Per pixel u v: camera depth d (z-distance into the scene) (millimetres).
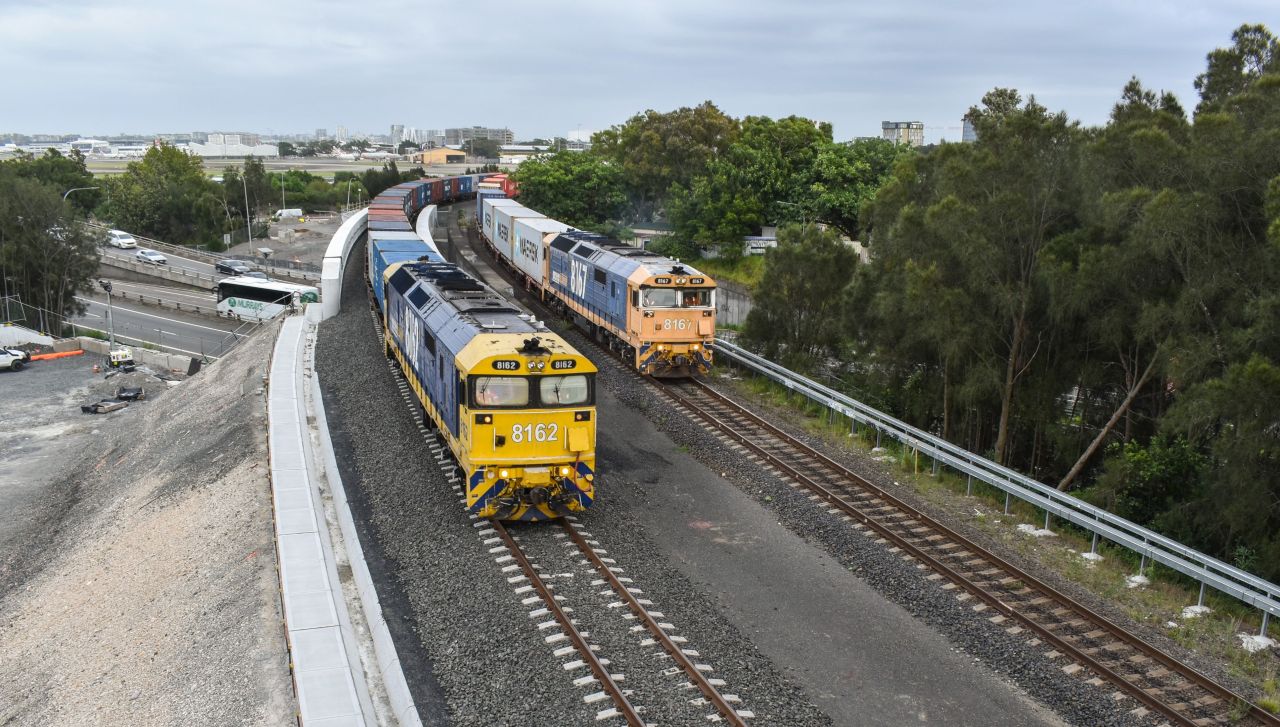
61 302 63438
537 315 43406
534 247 46781
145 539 23562
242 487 23578
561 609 15297
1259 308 18250
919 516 20297
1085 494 23062
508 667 13750
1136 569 18875
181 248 91812
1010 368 25422
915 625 15672
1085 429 26781
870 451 25609
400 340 30500
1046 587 16906
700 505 20938
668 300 31047
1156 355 21016
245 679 14523
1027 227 24297
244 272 78562
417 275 30844
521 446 18562
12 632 21500
